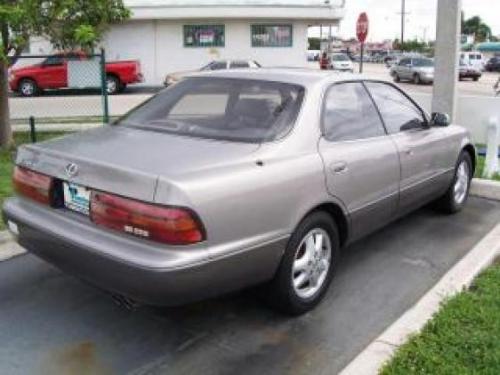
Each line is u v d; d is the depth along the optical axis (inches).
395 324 156.3
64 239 147.9
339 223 182.5
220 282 142.5
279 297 163.6
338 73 196.7
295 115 171.0
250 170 149.3
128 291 139.8
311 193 163.3
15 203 169.9
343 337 161.3
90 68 774.5
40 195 159.9
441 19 352.5
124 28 1160.8
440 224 256.4
